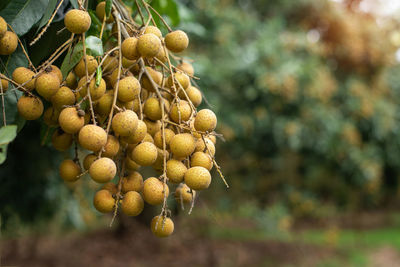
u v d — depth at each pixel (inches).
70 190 165.8
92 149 37.6
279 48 235.5
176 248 260.7
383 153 313.1
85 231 289.9
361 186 309.4
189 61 55.4
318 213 330.6
